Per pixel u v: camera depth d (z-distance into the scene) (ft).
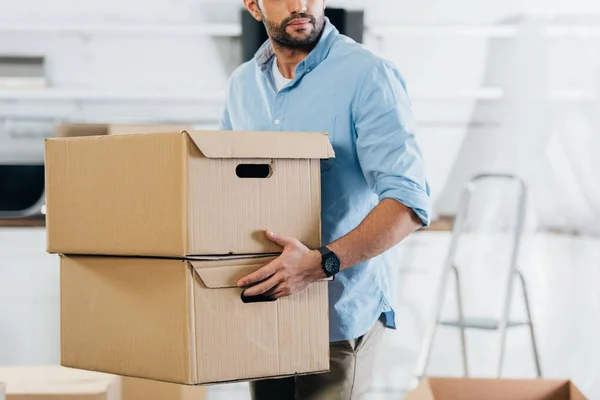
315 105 6.05
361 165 5.86
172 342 4.51
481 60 14.21
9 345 12.07
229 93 6.97
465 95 13.79
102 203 4.77
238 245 4.60
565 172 13.58
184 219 4.39
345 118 5.93
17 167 13.47
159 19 14.05
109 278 4.81
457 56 14.21
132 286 4.70
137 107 14.14
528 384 5.28
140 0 13.98
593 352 12.78
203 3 14.03
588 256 13.12
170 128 7.88
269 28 6.10
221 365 4.56
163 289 4.54
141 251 4.60
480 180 13.94
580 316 12.98
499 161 13.98
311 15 6.00
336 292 6.06
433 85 14.26
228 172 4.55
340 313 6.09
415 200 5.42
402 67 14.23
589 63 13.71
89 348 4.94
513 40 14.02
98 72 14.10
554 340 12.91
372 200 6.17
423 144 14.24
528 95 13.92
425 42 14.19
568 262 13.16
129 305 4.72
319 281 4.93
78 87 14.07
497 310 13.12
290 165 4.80
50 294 12.09
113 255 4.78
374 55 5.97
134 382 6.97
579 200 13.37
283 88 6.20
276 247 4.76
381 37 14.12
